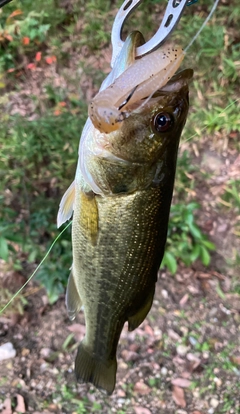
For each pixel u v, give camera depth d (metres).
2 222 0.84
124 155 0.29
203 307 0.85
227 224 0.93
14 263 0.87
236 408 0.72
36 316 0.83
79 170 0.32
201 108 1.00
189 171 0.97
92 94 1.06
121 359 0.78
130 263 0.34
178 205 0.89
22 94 1.11
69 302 0.40
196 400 0.74
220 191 0.95
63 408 0.73
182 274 0.89
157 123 0.28
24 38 1.12
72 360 0.77
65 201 0.36
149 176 0.30
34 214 0.87
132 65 0.26
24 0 1.19
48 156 0.98
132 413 0.72
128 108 0.28
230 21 1.04
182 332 0.82
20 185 0.94
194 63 1.02
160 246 0.34
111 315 0.37
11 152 0.97
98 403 0.73
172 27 0.26
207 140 0.99
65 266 0.84
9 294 0.84
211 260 0.91
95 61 1.11
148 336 0.81
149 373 0.77
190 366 0.77
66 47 1.14
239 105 0.98
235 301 0.86
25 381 0.75
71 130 0.96
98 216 0.32
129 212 0.32
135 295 0.36
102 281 0.35
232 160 0.97
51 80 1.11
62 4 1.19
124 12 0.31
